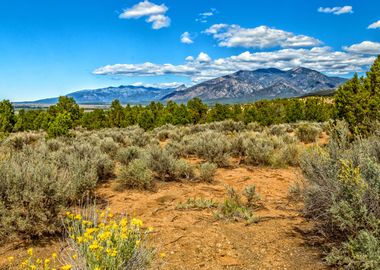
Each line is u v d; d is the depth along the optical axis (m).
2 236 4.91
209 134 15.48
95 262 2.89
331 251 4.20
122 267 3.02
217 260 4.39
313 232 5.17
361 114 12.95
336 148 5.02
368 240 3.45
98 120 37.94
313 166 5.09
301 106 39.12
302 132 17.78
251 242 4.99
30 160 7.25
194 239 5.11
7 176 5.18
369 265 3.37
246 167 11.56
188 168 9.90
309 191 4.93
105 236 2.99
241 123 27.05
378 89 13.62
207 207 6.95
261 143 12.62
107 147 14.10
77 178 7.18
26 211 5.17
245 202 7.25
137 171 8.59
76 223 3.58
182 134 21.69
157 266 3.80
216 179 9.79
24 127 36.38
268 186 8.88
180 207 6.89
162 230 5.52
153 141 18.25
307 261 4.30
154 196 7.92
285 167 11.35
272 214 6.37
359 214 3.86
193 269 4.13
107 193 8.13
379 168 4.01
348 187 4.05
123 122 37.78
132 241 3.23
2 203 5.00
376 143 4.94
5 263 4.27
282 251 4.64
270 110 39.19
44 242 5.00
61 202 5.45
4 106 32.09
